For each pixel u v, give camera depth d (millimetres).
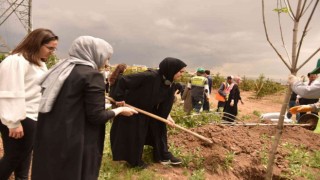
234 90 9555
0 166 3424
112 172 4551
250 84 27547
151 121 4773
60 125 2723
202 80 10031
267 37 3389
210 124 6902
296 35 3248
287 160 5727
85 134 2857
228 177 4992
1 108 3162
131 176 4488
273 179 5320
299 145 6457
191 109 9828
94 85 2756
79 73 2740
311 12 3076
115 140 4598
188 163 5027
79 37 2891
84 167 2871
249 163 5387
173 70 4406
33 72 3385
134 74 4398
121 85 4371
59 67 2854
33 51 3348
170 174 4699
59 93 2758
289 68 3357
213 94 24125
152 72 4453
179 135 5996
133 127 4516
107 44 2920
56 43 3461
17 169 3760
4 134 3375
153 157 4977
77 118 2766
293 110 7305
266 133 6945
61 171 2734
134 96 4500
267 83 23016
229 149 5602
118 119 4578
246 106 17750
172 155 4969
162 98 4586
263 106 18406
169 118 4922
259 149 5887
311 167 5715
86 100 2764
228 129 6520
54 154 2734
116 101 4461
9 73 3180
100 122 2844
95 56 2844
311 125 7422
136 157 4609
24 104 3213
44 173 2771
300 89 3541
